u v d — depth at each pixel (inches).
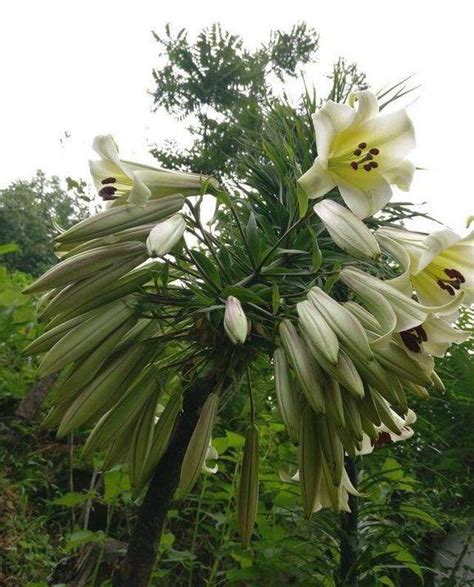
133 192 21.7
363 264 24.3
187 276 23.5
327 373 20.2
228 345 22.0
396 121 22.9
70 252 21.9
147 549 21.0
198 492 49.3
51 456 55.7
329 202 22.2
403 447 47.2
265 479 38.7
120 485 36.7
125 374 22.0
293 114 27.7
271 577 37.3
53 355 21.3
